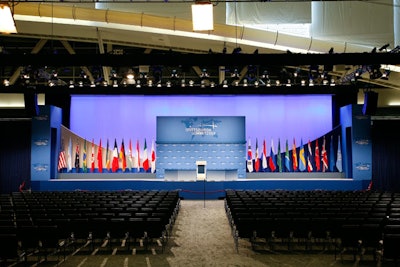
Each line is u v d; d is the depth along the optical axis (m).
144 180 22.98
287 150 24.47
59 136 24.53
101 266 9.56
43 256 10.48
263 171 24.97
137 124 25.62
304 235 10.73
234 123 24.22
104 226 10.80
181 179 24.00
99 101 25.67
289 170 24.55
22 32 21.92
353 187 22.75
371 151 23.11
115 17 18.34
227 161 24.08
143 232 10.83
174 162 24.05
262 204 12.83
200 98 25.78
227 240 12.16
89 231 10.80
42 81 23.75
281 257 10.27
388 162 25.39
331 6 18.36
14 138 25.91
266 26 18.31
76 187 22.89
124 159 24.25
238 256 10.38
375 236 9.75
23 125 25.94
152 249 11.15
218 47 21.27
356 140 23.03
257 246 11.41
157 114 25.70
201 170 23.09
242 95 25.39
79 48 25.91
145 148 24.34
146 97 25.75
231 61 11.56
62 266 9.59
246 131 25.66
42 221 10.70
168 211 12.59
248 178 24.41
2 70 24.91
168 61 11.52
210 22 8.22
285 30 18.44
